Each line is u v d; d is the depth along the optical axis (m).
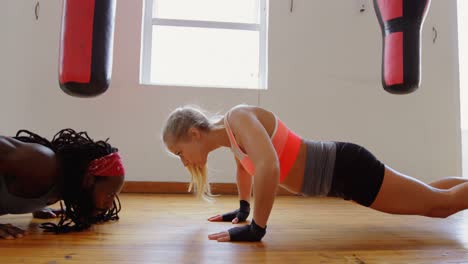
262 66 2.96
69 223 1.28
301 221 1.57
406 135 2.92
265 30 2.96
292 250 1.04
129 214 1.68
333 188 1.30
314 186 1.29
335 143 1.35
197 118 1.28
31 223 1.39
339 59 2.91
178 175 2.71
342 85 2.90
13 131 2.52
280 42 2.88
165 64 2.93
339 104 2.89
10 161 1.06
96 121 2.71
